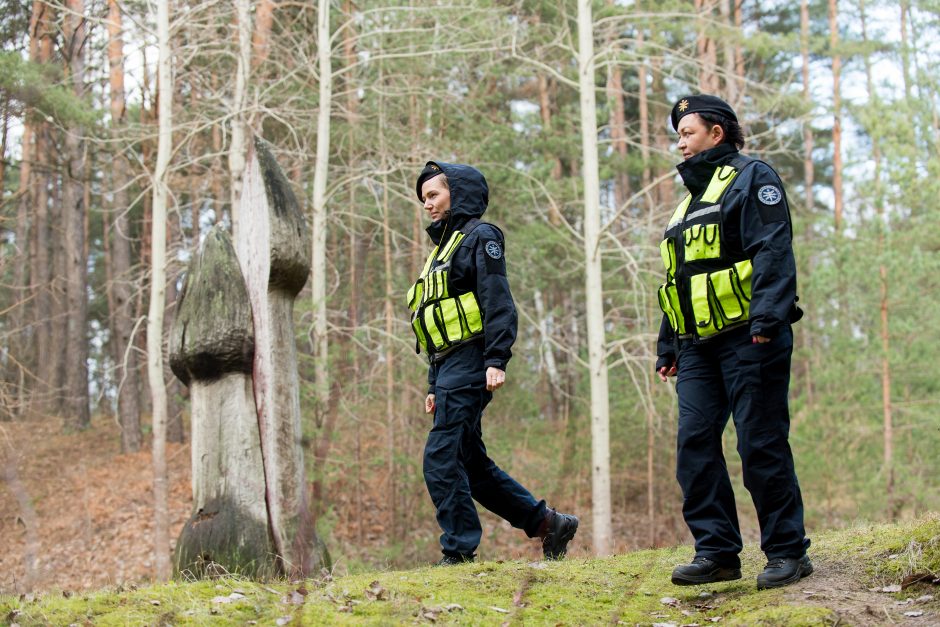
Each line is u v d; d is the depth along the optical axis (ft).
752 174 11.25
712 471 11.68
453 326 14.19
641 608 10.84
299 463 14.78
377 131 50.72
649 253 48.14
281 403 14.73
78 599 10.80
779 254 10.76
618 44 48.11
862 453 47.24
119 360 65.77
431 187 14.82
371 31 44.16
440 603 10.61
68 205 69.87
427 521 46.55
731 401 11.42
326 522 35.63
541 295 69.62
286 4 47.55
